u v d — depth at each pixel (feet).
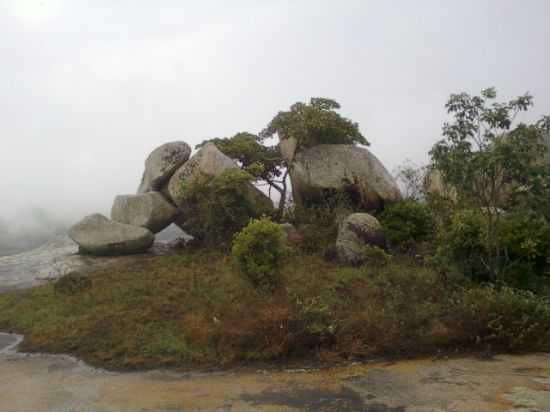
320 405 18.75
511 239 33.30
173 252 50.98
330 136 59.36
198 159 52.29
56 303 35.24
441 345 25.02
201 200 48.85
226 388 20.90
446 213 42.65
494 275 32.12
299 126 56.54
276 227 32.27
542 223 33.09
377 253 40.57
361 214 45.60
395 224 46.37
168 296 33.96
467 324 25.58
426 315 27.14
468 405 18.15
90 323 30.04
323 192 54.44
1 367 24.79
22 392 21.20
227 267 40.37
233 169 49.88
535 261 33.50
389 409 18.12
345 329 25.68
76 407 19.35
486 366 22.63
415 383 20.74
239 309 28.37
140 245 52.24
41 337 28.96
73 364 24.88
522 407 17.69
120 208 56.03
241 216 48.47
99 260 50.49
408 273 36.29
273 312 26.18
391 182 54.24
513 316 25.61
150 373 23.15
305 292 31.63
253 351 24.47
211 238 48.47
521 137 30.17
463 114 31.68
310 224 50.44
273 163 59.31
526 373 21.53
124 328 28.53
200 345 25.35
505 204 33.47
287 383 21.27
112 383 21.98
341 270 39.01
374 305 29.58
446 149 32.12
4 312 34.81
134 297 34.65
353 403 18.81
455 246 34.37
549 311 25.80
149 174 57.41
